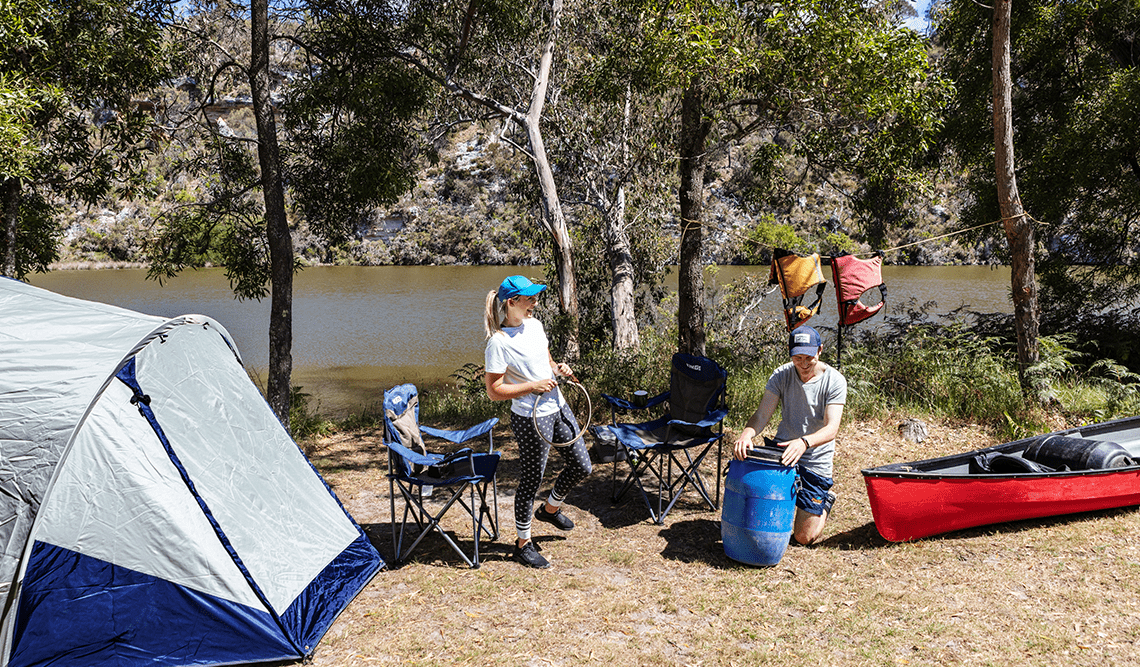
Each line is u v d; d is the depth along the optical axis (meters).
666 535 4.54
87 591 3.05
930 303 12.70
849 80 7.81
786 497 3.94
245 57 10.63
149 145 10.23
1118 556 3.95
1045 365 6.93
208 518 3.27
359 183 10.07
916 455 6.01
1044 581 3.71
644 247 18.11
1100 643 3.13
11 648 2.92
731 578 3.90
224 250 11.25
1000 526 4.43
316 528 3.89
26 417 2.96
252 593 3.25
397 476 4.10
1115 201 12.23
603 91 11.56
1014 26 12.08
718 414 4.82
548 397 4.11
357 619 3.53
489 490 5.61
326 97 10.23
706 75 7.82
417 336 25.50
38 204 11.84
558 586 3.85
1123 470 4.42
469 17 11.60
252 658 3.16
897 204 11.05
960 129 12.66
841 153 9.85
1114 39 12.06
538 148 13.20
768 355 10.15
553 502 4.62
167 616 3.15
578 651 3.21
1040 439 4.90
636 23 9.77
